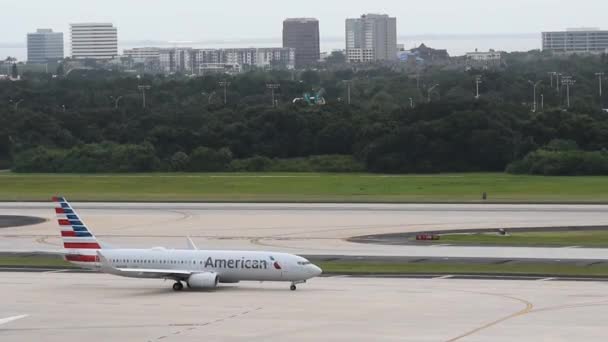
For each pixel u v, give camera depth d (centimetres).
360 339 15650
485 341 15412
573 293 19538
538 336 15700
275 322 17038
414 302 18775
